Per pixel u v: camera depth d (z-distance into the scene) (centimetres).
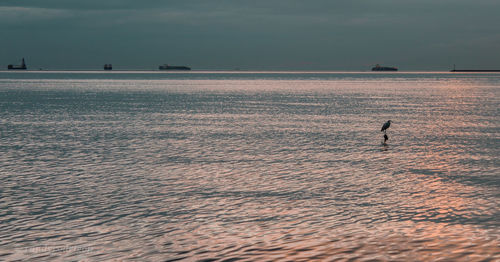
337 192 2294
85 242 1659
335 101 9525
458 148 3609
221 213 1967
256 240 1652
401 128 4931
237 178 2605
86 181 2544
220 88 16700
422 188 2359
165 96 11281
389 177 2614
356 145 3784
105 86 17862
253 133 4528
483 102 9094
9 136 4316
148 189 2370
